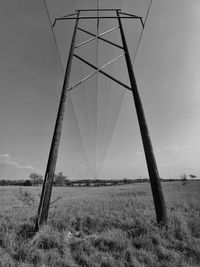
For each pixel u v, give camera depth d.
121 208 8.56
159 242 3.56
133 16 4.97
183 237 3.79
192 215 5.81
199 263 2.90
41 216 3.95
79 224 4.99
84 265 2.86
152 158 4.80
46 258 2.93
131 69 5.38
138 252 3.19
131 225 4.52
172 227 4.23
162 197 4.61
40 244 3.39
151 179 4.75
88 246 3.44
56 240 3.47
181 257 3.05
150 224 4.33
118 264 2.85
